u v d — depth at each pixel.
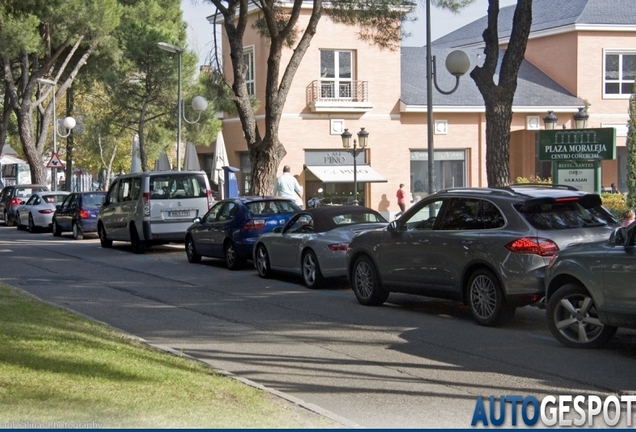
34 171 78.56
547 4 89.50
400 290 24.09
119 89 78.06
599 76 82.75
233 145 81.88
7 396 12.62
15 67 85.75
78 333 18.75
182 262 39.56
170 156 111.94
